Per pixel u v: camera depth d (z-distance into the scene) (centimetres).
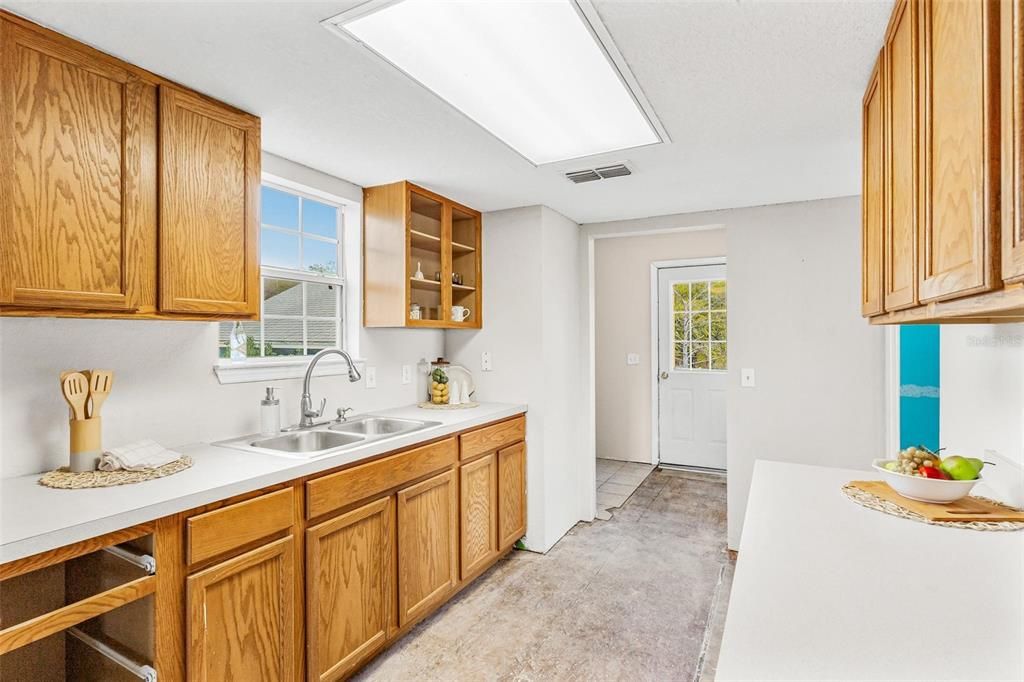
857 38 144
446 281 307
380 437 220
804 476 187
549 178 268
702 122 201
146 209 159
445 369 329
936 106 98
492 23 138
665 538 342
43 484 150
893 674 74
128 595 133
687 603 259
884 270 141
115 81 152
